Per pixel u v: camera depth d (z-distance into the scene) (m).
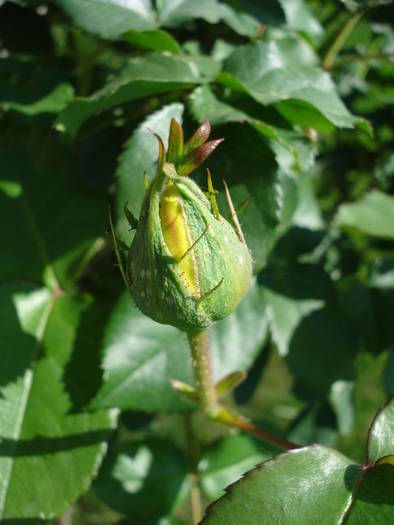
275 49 0.12
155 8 0.12
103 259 0.15
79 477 0.12
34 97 0.13
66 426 0.12
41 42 0.14
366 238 0.18
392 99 0.18
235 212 0.08
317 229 0.16
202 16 0.13
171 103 0.12
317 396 0.17
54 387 0.12
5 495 0.11
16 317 0.13
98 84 0.15
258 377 0.18
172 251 0.08
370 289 0.16
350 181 0.20
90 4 0.12
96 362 0.13
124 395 0.12
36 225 0.13
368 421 0.26
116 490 0.16
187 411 0.12
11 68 0.13
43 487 0.12
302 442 0.16
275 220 0.11
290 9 0.15
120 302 0.12
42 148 0.14
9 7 0.14
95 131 0.13
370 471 0.09
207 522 0.09
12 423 0.12
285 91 0.11
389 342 0.16
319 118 0.11
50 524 0.12
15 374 0.12
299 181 0.16
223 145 0.11
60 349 0.13
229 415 0.11
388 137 0.19
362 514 0.09
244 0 0.13
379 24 0.15
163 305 0.08
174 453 0.16
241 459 0.17
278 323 0.14
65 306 0.13
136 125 0.13
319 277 0.15
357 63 0.17
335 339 0.15
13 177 0.13
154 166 0.11
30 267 0.13
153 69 0.11
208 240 0.08
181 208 0.08
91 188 0.14
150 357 0.12
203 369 0.10
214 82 0.11
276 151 0.11
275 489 0.09
